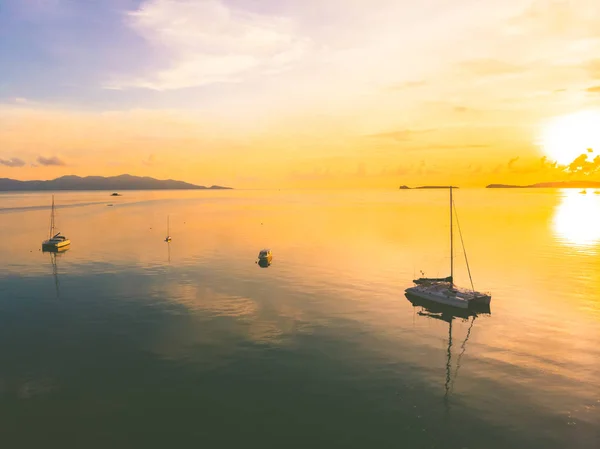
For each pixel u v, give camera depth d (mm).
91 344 47062
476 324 54094
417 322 54688
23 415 33250
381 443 30062
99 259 96750
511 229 145750
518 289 70062
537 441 30391
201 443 29891
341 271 83438
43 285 73312
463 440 30484
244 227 159250
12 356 44031
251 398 35750
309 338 48938
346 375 40031
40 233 143250
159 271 83750
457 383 38781
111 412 33656
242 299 64250
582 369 41625
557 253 100500
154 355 44094
